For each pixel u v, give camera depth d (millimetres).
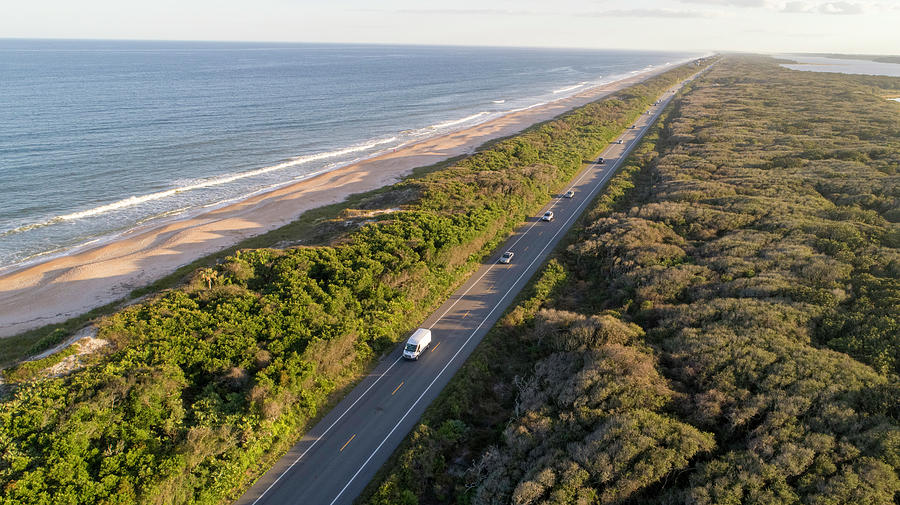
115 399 31188
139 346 36688
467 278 56781
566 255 62375
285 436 33719
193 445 29266
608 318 40938
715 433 29344
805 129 115875
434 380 40031
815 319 38781
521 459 29469
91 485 25953
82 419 29297
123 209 84125
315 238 64062
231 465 30172
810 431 27641
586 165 107562
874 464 24891
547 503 25562
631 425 28891
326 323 41375
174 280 59688
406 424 35531
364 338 42531
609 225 64188
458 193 74812
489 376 40688
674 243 57469
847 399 29422
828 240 52281
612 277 53594
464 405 36875
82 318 51469
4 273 61844
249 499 29516
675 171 86562
